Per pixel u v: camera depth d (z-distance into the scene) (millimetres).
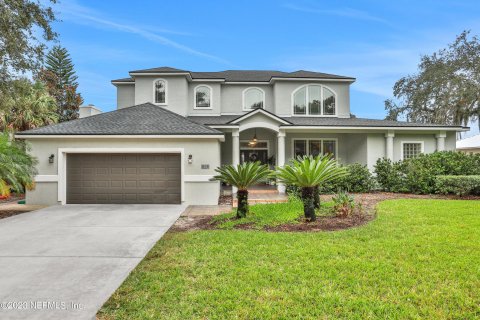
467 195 13102
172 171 12414
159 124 13078
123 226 7859
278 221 8391
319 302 3807
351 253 5547
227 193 15984
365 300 3830
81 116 16078
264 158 19047
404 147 17312
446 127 16453
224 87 20266
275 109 19609
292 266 4988
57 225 7961
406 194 14094
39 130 12234
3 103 15633
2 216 9930
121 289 4273
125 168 12336
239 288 4242
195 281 4500
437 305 3715
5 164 9898
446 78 27484
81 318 3230
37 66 15133
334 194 13945
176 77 19031
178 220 9320
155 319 3504
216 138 12281
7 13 12961
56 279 4250
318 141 19250
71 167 12242
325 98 19906
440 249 5648
